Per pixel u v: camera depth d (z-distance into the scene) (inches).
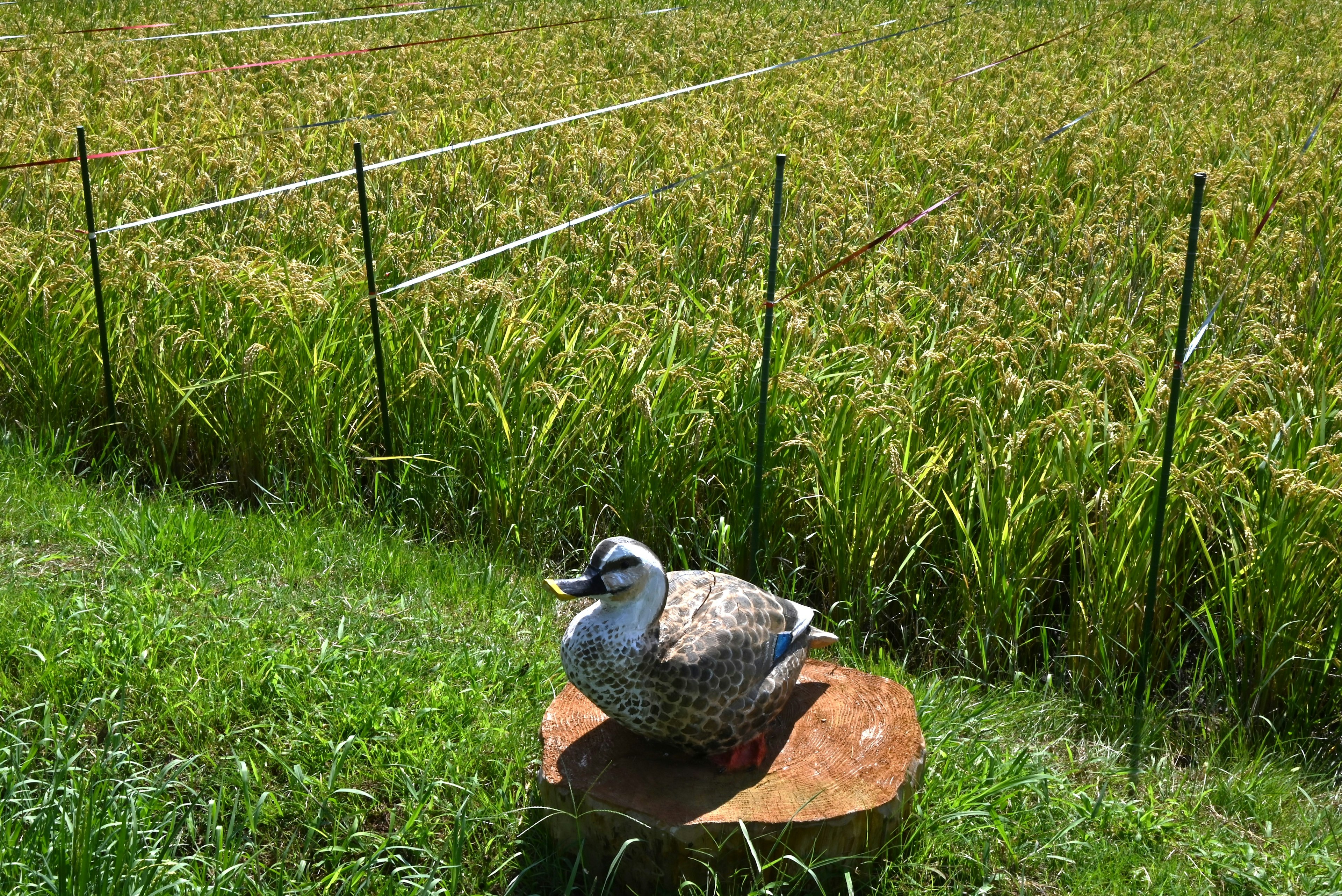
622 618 156.6
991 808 182.1
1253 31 764.6
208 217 373.7
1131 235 370.3
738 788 162.4
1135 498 227.5
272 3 778.8
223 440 294.7
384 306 285.9
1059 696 223.9
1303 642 211.8
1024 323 300.5
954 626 239.5
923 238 373.1
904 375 278.7
